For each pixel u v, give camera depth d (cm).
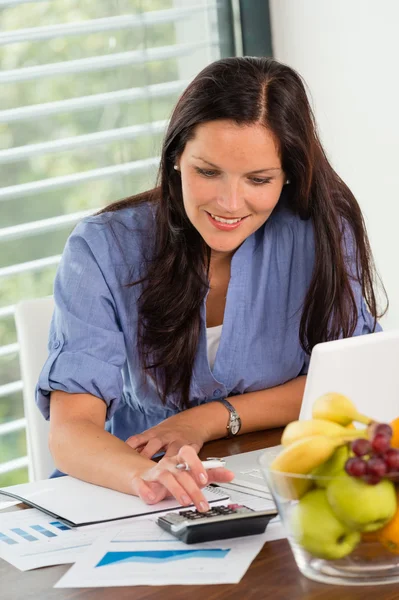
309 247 196
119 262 185
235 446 173
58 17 283
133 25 296
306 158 171
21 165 281
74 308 180
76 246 185
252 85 161
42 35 280
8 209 280
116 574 115
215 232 168
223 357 189
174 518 127
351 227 201
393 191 297
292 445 105
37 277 288
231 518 123
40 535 130
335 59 305
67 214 291
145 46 300
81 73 288
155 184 193
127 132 299
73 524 131
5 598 111
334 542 106
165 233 181
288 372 196
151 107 303
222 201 162
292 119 165
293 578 111
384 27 287
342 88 306
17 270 284
